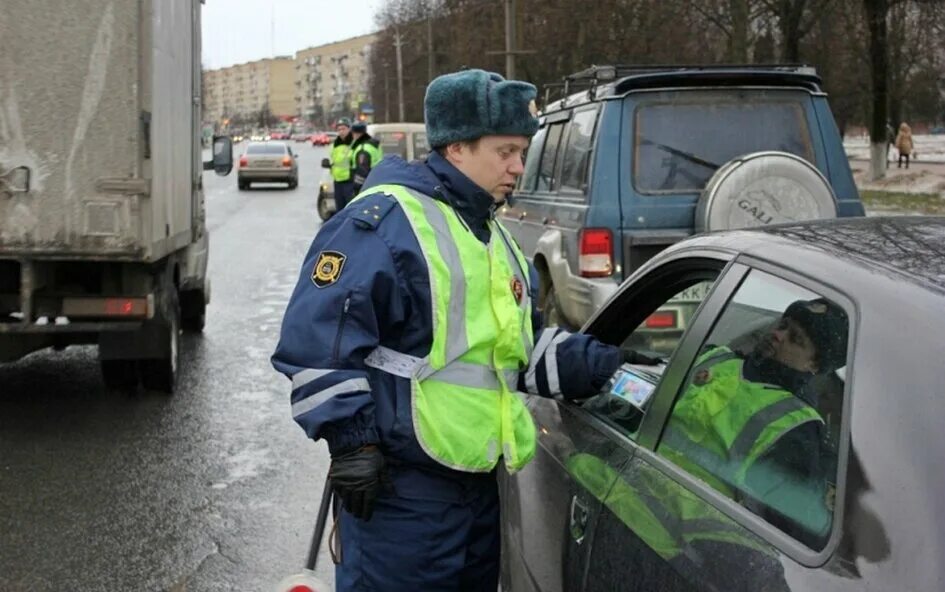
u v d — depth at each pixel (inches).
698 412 90.3
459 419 96.0
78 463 229.3
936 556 59.1
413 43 2753.4
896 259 79.7
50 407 278.1
